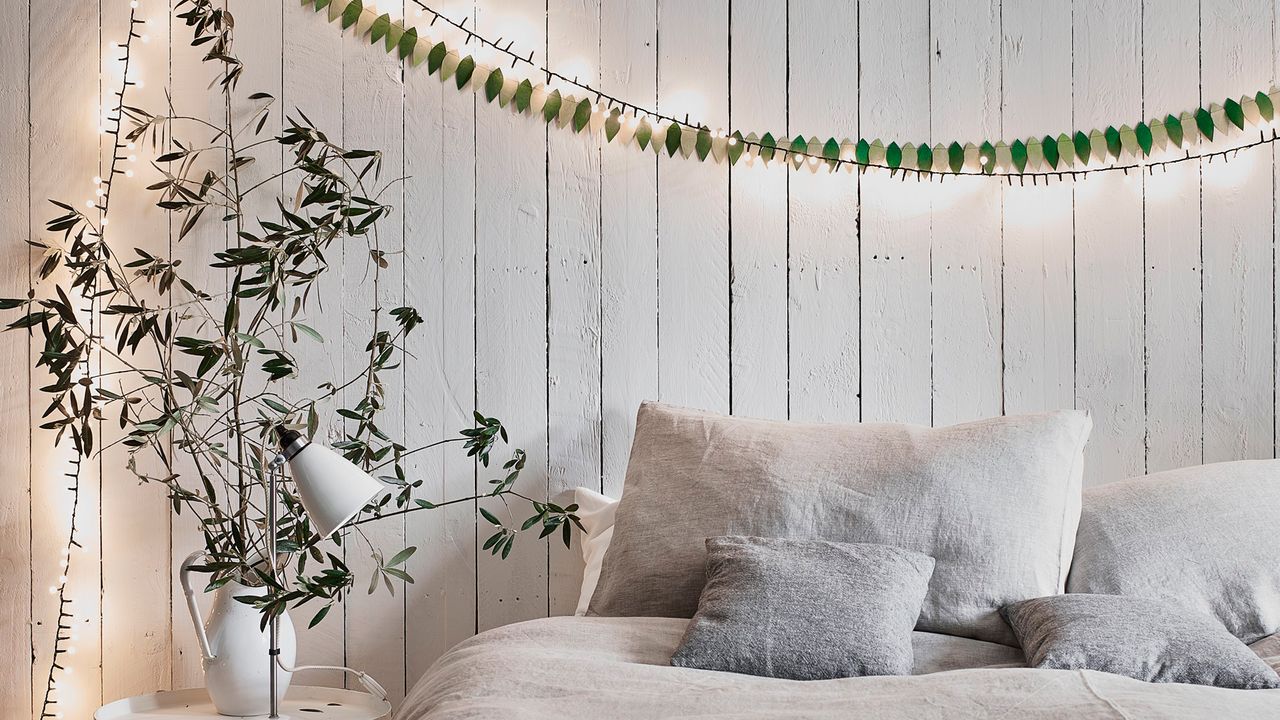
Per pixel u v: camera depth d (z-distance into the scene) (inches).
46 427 78.4
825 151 93.1
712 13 93.9
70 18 88.3
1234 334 93.4
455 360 91.3
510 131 92.0
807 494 75.8
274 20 90.0
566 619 72.1
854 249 94.0
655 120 93.0
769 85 94.0
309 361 89.6
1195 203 93.6
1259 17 93.8
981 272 94.5
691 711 52.2
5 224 87.3
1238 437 93.3
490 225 91.7
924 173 94.2
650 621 71.3
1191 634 61.8
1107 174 94.2
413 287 91.0
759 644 63.2
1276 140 93.1
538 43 92.5
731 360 93.3
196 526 88.4
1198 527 74.4
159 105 88.9
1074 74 94.3
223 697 78.5
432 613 90.7
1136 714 47.9
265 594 79.5
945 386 94.3
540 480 91.7
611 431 92.4
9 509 87.0
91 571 87.5
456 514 91.0
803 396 93.6
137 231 88.4
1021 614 68.4
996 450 77.1
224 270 89.4
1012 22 94.3
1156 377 93.9
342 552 89.8
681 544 76.1
